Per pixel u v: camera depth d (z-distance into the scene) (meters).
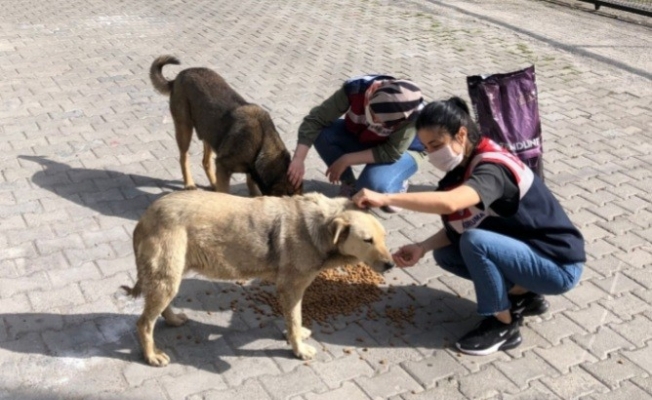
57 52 10.21
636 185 6.83
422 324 4.76
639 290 5.18
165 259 3.96
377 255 3.96
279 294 4.19
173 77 9.34
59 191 6.30
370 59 10.46
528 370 4.33
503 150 4.16
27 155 6.96
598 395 4.14
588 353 4.50
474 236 4.21
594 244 5.78
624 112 8.70
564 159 7.35
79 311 4.70
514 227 4.29
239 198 4.22
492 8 13.86
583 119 8.44
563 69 10.24
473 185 3.89
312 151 7.42
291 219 4.10
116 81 9.13
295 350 4.34
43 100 8.39
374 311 4.88
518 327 4.57
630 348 4.55
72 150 7.14
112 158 7.03
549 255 4.27
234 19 12.57
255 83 9.27
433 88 9.26
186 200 4.08
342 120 6.40
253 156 5.59
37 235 5.58
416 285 5.20
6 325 4.51
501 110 5.27
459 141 3.99
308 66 10.06
